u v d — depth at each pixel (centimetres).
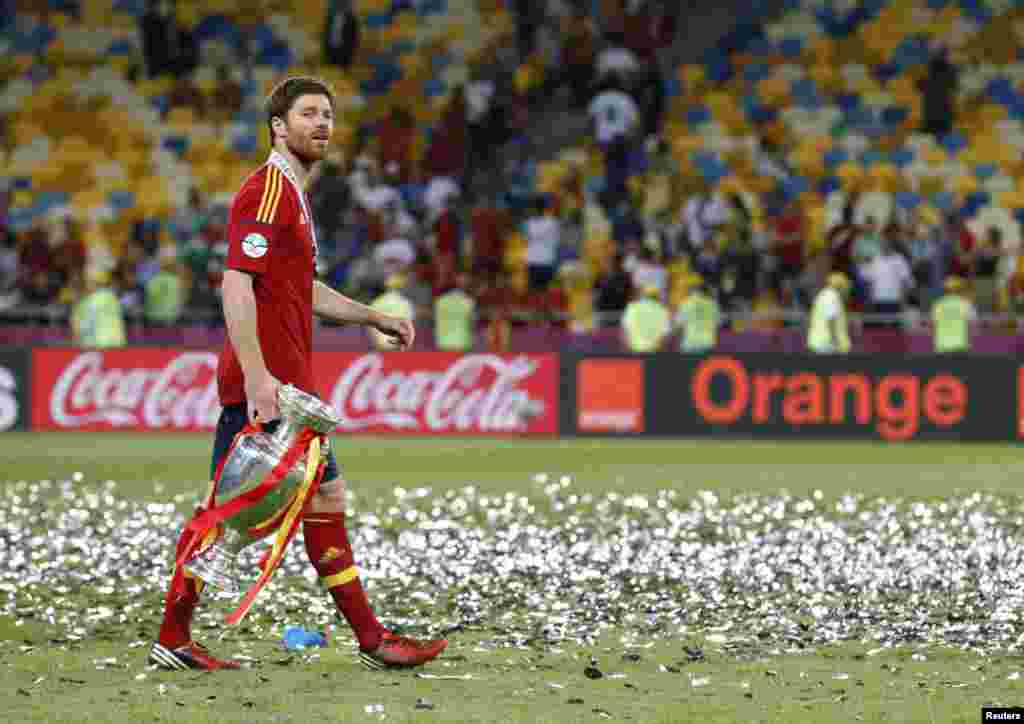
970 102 11062
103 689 2194
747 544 3853
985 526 4228
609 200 10181
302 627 2742
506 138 10562
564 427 8062
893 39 11300
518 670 2352
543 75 11069
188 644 2367
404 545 3781
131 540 3844
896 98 11062
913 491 5356
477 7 11631
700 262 9506
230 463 2272
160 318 9000
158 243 10444
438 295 9125
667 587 3216
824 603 3005
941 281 9581
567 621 2802
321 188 9938
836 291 8256
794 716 2022
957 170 10756
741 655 2484
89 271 10256
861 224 10250
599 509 4703
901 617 2841
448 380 8112
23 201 11031
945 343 8506
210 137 11231
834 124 10962
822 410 7888
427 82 11312
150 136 11250
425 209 10375
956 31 11312
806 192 10588
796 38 11306
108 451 7056
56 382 8294
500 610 2933
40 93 11450
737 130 10912
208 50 11544
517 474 5969
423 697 2142
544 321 8956
